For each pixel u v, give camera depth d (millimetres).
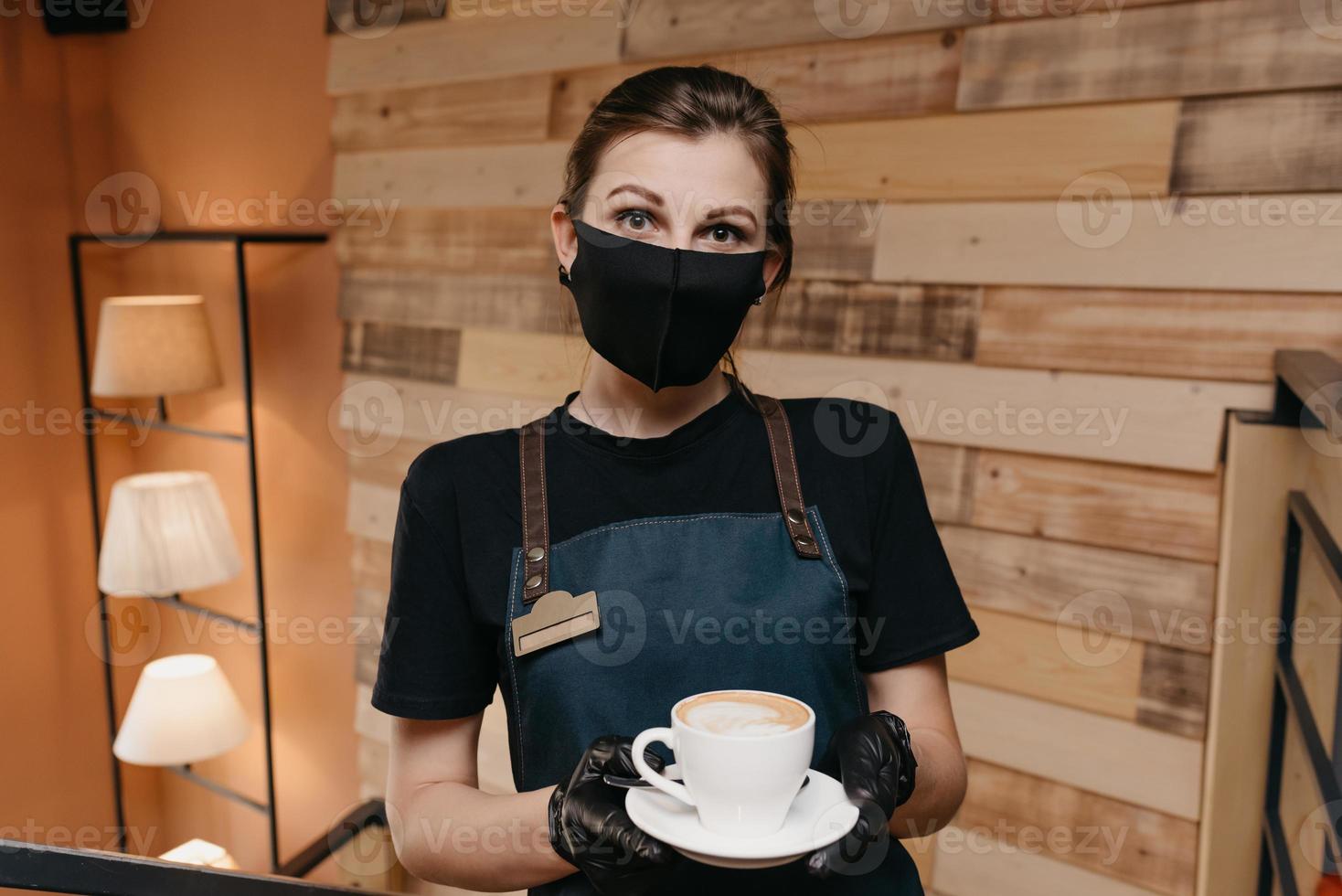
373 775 2795
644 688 864
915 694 943
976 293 1796
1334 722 1370
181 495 2764
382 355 2646
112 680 3287
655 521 904
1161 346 1631
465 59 2371
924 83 1801
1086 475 1730
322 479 2867
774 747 648
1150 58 1581
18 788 3146
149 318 2680
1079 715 1774
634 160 878
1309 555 1501
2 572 3053
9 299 3000
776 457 929
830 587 889
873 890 851
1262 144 1505
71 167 3104
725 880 832
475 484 913
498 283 2393
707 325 886
